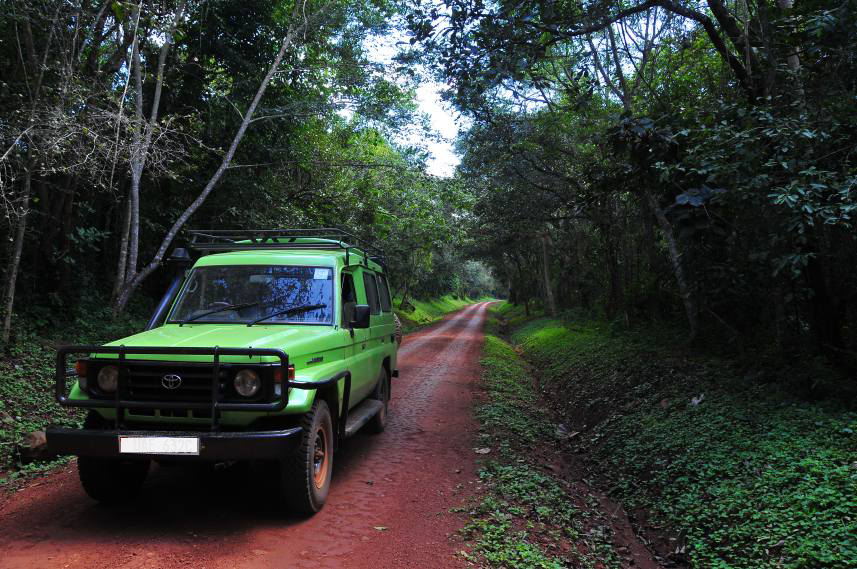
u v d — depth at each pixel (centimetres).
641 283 1653
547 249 3781
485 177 2022
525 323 4122
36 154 898
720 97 945
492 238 3216
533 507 561
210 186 1263
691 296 1027
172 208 1561
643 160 821
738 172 655
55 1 962
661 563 521
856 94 659
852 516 455
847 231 705
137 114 1004
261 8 1555
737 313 1030
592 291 2447
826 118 661
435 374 1523
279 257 589
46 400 812
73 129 879
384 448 741
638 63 1520
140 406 419
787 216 634
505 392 1284
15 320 1019
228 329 504
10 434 677
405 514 500
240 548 400
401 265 4022
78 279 1302
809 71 755
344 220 1969
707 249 910
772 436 651
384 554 411
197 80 1503
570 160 1741
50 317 1131
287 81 1642
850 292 785
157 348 423
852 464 525
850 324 821
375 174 2091
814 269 770
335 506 504
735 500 549
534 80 878
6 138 873
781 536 462
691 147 782
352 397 614
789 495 516
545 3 810
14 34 1042
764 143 666
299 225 1778
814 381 725
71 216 1245
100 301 1338
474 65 846
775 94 758
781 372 827
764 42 775
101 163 1020
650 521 612
